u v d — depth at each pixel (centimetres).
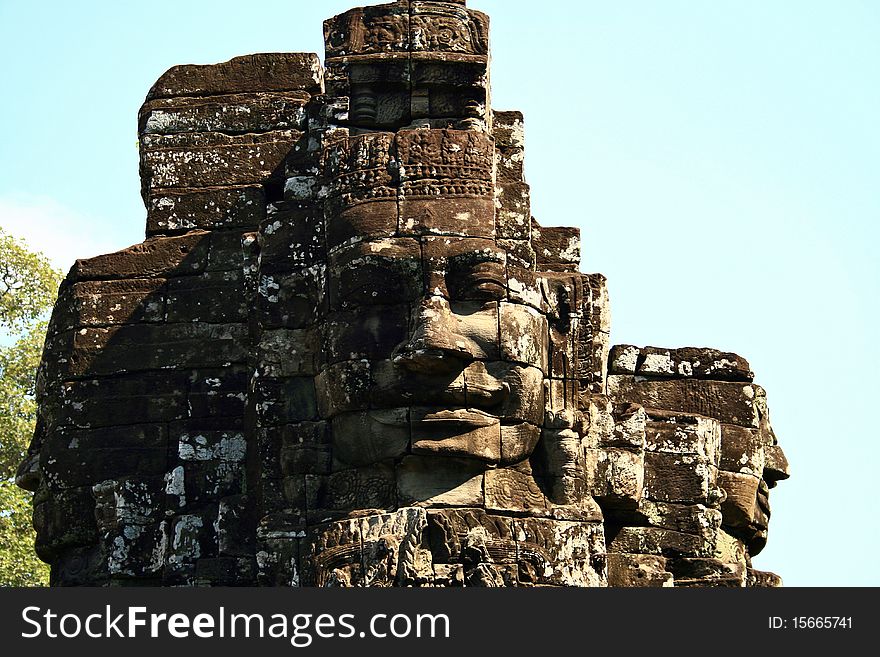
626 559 2855
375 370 2555
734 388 2995
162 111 2927
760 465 3003
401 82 2700
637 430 2789
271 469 2614
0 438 3966
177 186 2897
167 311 2839
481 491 2547
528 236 2653
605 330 2781
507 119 2748
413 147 2611
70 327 2855
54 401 2847
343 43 2719
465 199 2598
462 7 2733
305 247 2653
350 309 2583
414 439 2534
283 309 2648
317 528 2550
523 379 2575
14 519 3853
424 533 2495
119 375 2822
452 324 2542
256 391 2636
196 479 2741
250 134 2914
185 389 2803
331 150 2653
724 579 2859
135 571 2738
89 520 2789
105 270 2864
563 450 2617
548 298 2694
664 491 2903
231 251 2855
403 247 2578
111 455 2791
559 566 2555
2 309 4103
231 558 2673
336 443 2589
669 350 2988
